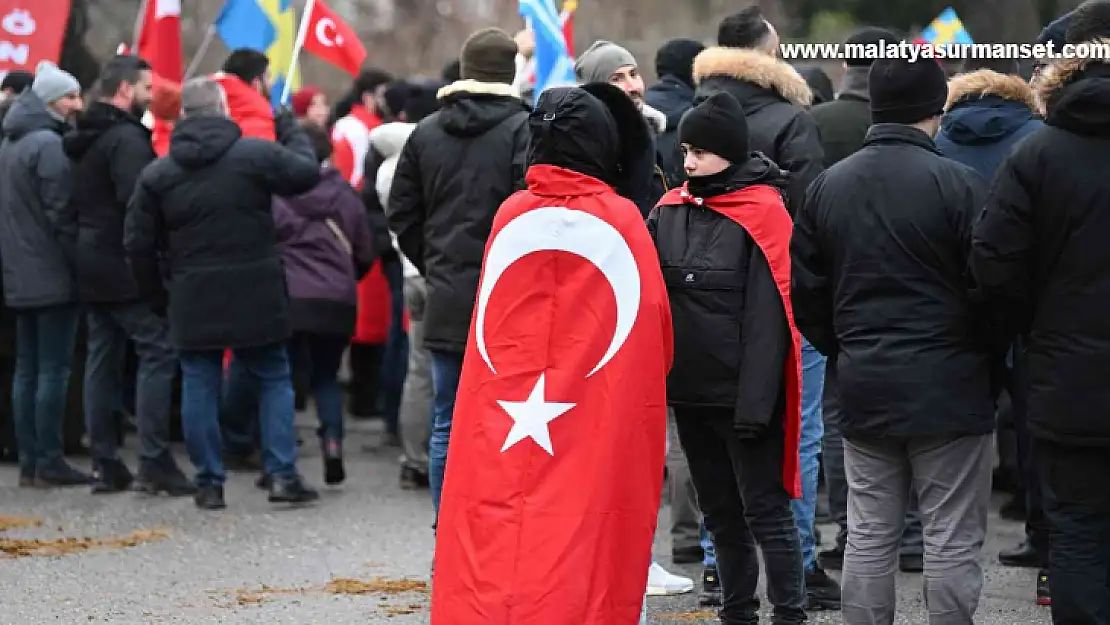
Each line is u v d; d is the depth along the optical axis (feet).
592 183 26.68
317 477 54.19
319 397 51.03
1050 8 124.98
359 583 38.37
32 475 52.31
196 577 39.04
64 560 40.88
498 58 37.42
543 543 25.88
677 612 35.14
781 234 29.45
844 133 40.45
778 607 29.96
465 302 37.11
